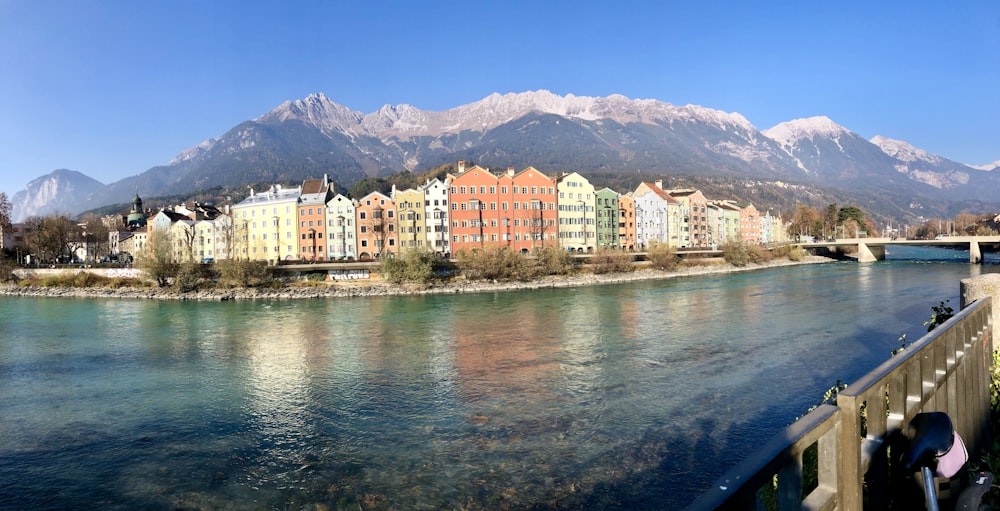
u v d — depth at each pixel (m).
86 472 23.03
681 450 22.70
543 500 19.34
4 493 21.47
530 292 91.75
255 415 29.31
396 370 37.72
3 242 147.62
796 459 3.57
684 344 42.59
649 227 161.50
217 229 138.88
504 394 31.09
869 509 4.88
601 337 46.91
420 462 22.75
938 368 6.84
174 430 27.44
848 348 39.50
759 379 32.06
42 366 41.84
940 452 4.64
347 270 104.69
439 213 126.88
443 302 79.94
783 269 134.12
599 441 23.92
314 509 19.58
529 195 133.00
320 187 134.50
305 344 48.69
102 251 175.50
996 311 10.17
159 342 51.25
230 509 19.75
